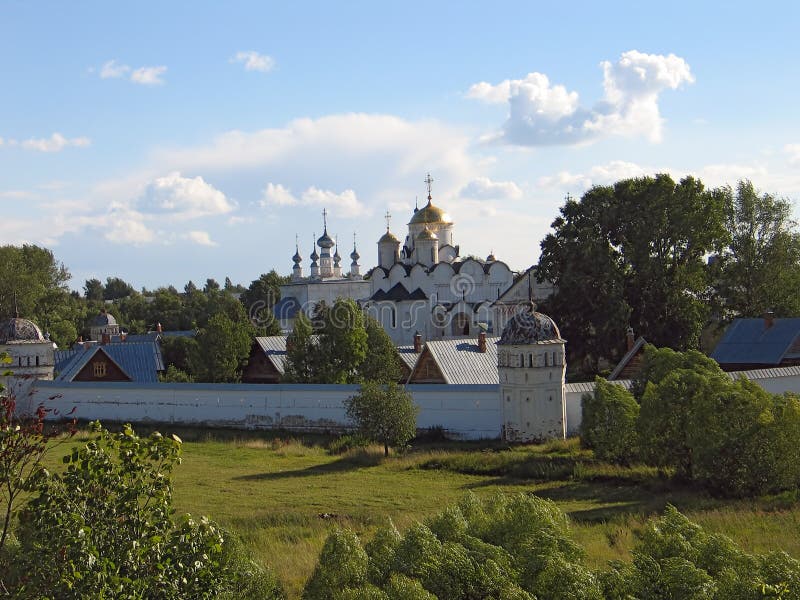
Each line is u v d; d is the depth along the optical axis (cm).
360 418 4438
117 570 1321
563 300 6644
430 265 9356
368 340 5759
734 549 1916
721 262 7438
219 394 5416
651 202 6688
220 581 1494
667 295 6569
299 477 3888
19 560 1359
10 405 1326
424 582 1764
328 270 11038
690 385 3519
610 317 6319
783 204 7788
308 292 10419
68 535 1312
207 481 3797
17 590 1324
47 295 11150
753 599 1709
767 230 7825
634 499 3272
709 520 2759
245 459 4409
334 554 1816
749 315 7594
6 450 1306
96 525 1360
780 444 3203
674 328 6544
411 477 3856
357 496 3438
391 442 4422
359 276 11325
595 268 6500
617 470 3694
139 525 1380
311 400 5194
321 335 5659
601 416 3891
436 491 3525
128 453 1411
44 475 1341
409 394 4609
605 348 6456
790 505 3030
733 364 5897
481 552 1853
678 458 3516
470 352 5512
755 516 2805
